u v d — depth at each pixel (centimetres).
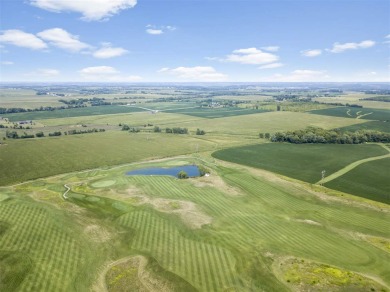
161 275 5647
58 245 6638
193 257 6209
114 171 12312
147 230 7319
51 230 7269
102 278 5606
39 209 8450
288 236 7081
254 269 5822
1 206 8638
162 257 6206
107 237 6994
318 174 11675
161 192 9869
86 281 5522
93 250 6469
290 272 5744
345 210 8488
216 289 5294
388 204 8888
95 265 5972
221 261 6072
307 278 5575
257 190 10056
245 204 8944
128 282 5484
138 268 5862
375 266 5962
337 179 11056
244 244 6706
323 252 6425
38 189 10188
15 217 7925
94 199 9256
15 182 11031
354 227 7525
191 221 7794
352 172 11781
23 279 5512
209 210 8506
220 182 10838
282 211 8469
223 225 7600
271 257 6216
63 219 7844
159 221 7781
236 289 5291
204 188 10244
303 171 12069
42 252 6359
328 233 7225
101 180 11106
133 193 9769
